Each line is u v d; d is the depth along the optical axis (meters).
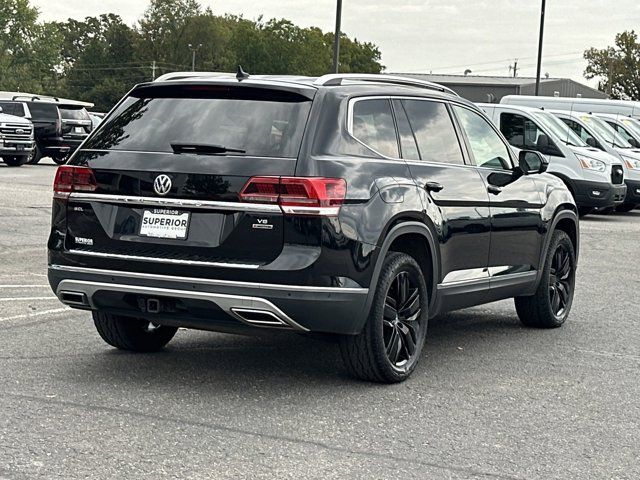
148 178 6.17
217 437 5.34
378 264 6.25
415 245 6.96
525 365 7.36
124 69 142.75
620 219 21.84
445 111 7.44
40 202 18.45
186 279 6.02
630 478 4.98
